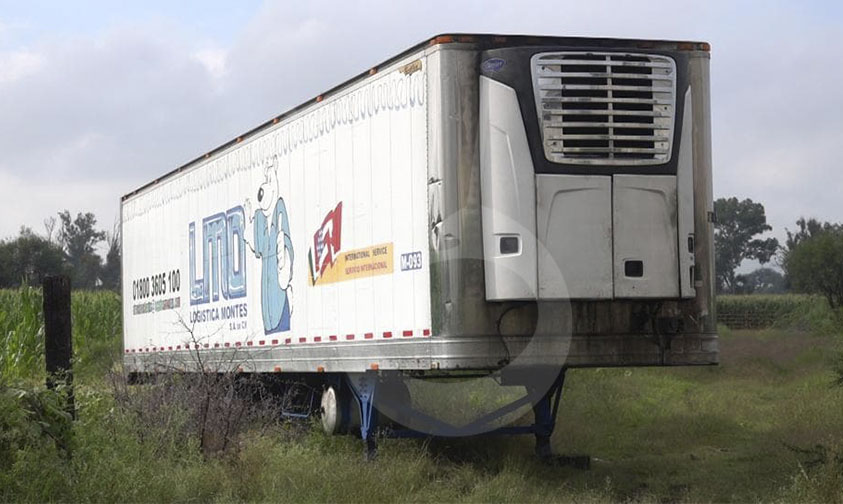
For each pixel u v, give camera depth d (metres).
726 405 17.50
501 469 11.26
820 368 22.38
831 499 9.40
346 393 13.04
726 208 105.69
